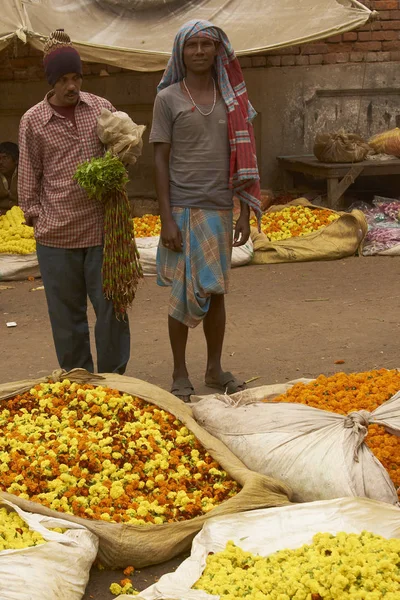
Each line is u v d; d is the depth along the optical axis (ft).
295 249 31.35
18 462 13.23
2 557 10.61
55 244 16.75
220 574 10.64
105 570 11.83
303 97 41.34
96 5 33.12
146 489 13.07
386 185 41.86
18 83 40.34
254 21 34.24
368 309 24.73
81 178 15.81
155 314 25.05
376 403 15.19
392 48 41.50
